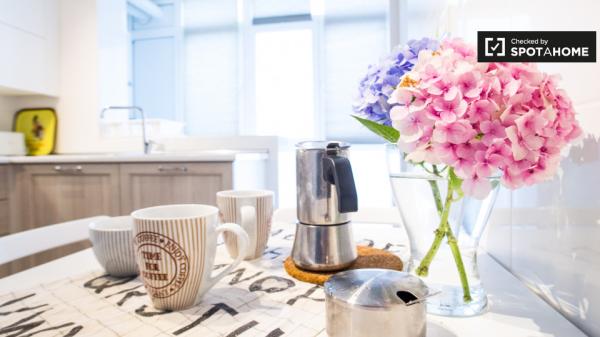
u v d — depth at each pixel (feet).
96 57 8.18
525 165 1.08
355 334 1.07
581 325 1.25
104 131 8.31
